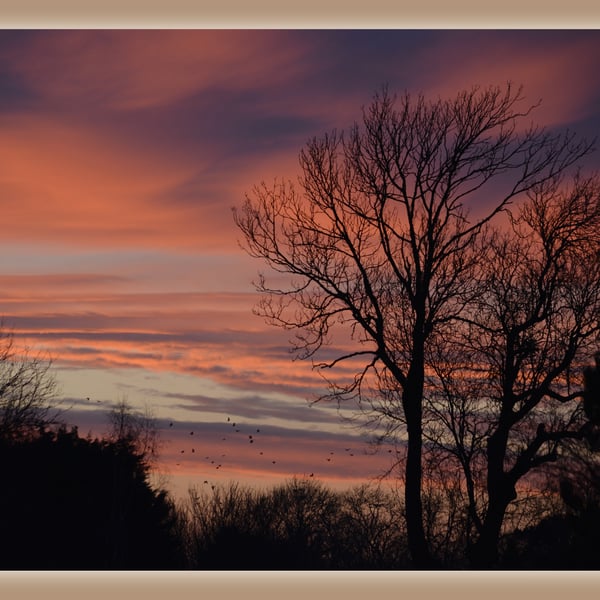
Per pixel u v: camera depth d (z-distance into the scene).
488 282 90.62
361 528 160.00
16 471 102.50
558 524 78.12
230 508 165.75
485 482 92.19
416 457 82.31
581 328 85.81
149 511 114.69
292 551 157.25
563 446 79.81
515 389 89.38
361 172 86.00
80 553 100.94
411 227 83.81
